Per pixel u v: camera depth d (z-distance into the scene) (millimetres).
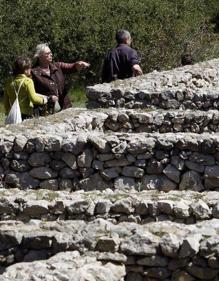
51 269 8961
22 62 17703
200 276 9367
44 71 18625
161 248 9461
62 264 9102
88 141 14648
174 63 36062
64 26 36562
